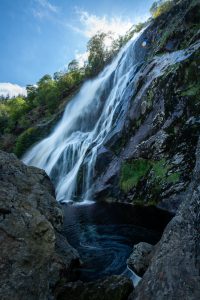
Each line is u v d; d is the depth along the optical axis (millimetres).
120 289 5820
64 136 30594
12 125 51594
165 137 13688
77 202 16938
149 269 5750
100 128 23438
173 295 4867
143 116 15758
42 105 51438
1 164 7594
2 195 6184
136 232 10656
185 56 15055
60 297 6047
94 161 17641
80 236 10656
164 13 26047
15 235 5488
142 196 13750
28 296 5004
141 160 14773
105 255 8836
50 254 5723
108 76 29953
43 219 6020
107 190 15906
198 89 13219
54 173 23750
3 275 4938
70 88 46125
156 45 23141
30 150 33062
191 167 11836
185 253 5410
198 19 18375
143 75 18172
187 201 6477
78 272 7707
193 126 12336
